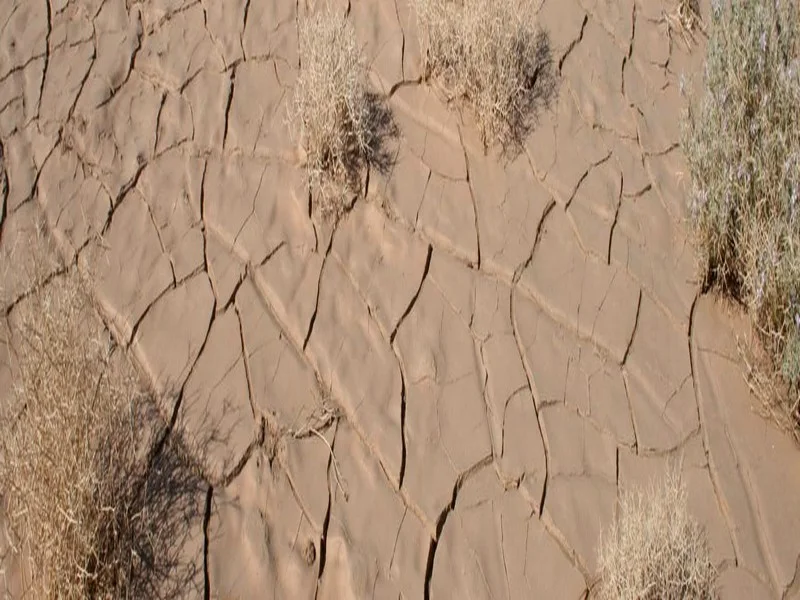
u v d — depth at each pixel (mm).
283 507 3820
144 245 4508
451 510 3906
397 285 4480
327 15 5094
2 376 4066
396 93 5082
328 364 4215
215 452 3918
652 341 4539
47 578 3395
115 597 3484
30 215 4594
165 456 3879
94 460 3629
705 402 4406
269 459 3932
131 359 4152
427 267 4551
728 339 4613
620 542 3818
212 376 4133
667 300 4676
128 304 4316
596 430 4223
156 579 3582
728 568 3951
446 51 5051
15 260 4418
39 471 3488
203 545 3682
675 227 4922
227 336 4258
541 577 3795
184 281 4410
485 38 4961
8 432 3721
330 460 3959
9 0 5305
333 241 4574
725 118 4855
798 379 4324
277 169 4770
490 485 3996
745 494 4160
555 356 4402
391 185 4758
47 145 4816
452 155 4918
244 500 3818
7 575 3537
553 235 4770
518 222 4770
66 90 5008
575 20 5551
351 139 4789
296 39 5273
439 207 4738
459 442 4086
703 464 4219
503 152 4977
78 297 4195
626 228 4867
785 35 5117
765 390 4414
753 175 4734
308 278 4457
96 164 4762
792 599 3914
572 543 3893
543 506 3973
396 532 3812
